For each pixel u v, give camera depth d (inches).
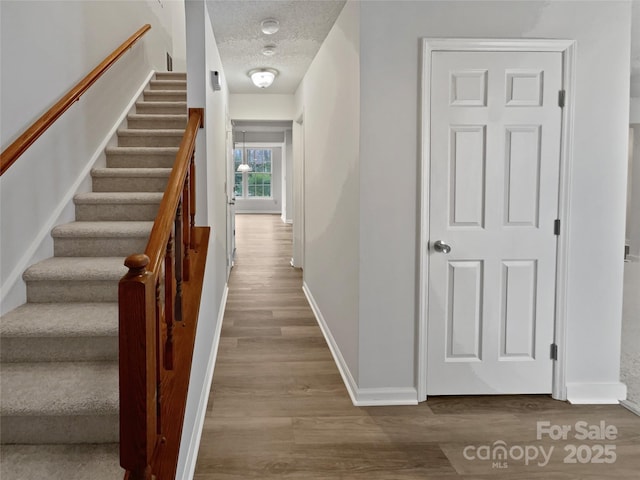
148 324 47.3
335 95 124.9
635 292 210.8
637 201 275.1
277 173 606.2
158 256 54.0
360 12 94.7
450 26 96.3
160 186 126.6
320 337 146.6
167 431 59.5
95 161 128.0
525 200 100.7
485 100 98.7
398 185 98.0
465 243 100.4
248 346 138.0
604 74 99.9
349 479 75.2
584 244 102.2
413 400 101.3
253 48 152.2
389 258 99.0
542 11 97.9
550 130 100.2
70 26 115.2
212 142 123.8
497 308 102.2
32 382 71.4
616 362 104.0
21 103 91.1
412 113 97.2
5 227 85.0
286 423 92.7
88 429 68.3
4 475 61.1
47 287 90.0
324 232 147.8
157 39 207.6
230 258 247.8
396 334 100.5
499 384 103.5
